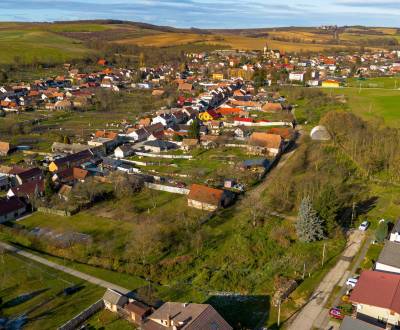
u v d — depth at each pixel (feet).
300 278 240.73
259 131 550.36
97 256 269.64
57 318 210.59
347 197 346.54
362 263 252.21
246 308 217.77
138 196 361.51
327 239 279.69
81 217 326.44
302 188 339.57
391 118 570.05
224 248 274.98
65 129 583.17
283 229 287.48
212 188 339.16
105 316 211.61
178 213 324.60
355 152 431.02
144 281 243.81
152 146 488.85
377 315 201.46
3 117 647.56
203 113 628.69
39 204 341.21
